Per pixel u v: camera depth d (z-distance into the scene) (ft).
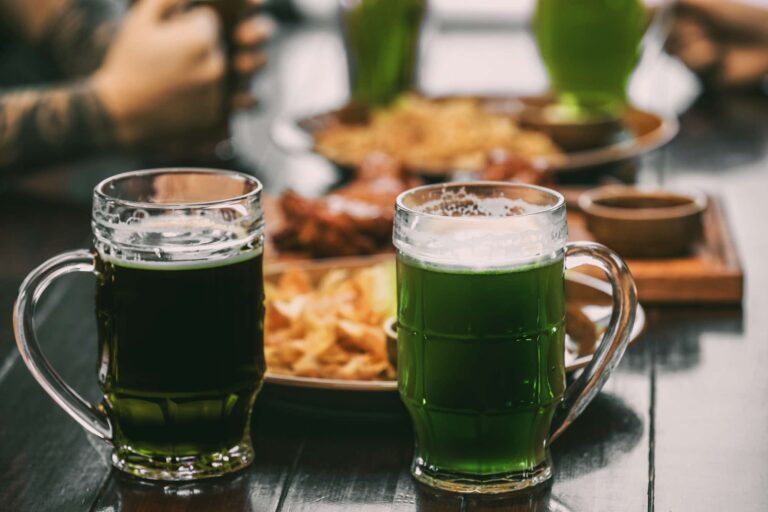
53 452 3.18
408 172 4.99
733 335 3.77
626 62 6.13
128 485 3.03
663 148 6.02
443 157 5.34
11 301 4.14
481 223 2.86
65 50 6.12
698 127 6.48
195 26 5.90
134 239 2.92
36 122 5.68
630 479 3.02
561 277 2.94
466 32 9.20
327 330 3.34
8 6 6.25
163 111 5.85
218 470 3.04
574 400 3.00
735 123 6.56
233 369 2.98
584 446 3.16
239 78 6.19
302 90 7.27
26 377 3.58
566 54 6.11
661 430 3.22
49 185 5.67
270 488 3.00
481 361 2.87
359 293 3.57
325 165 5.87
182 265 2.92
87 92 5.79
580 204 4.44
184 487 3.01
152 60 5.83
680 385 3.45
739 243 4.53
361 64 6.42
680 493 2.97
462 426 2.90
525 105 6.40
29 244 4.72
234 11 6.07
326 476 3.04
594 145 5.61
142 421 3.00
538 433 2.96
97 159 6.16
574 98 6.04
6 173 5.67
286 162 5.92
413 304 2.91
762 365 3.56
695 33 7.24
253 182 3.06
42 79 7.00
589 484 3.00
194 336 2.94
